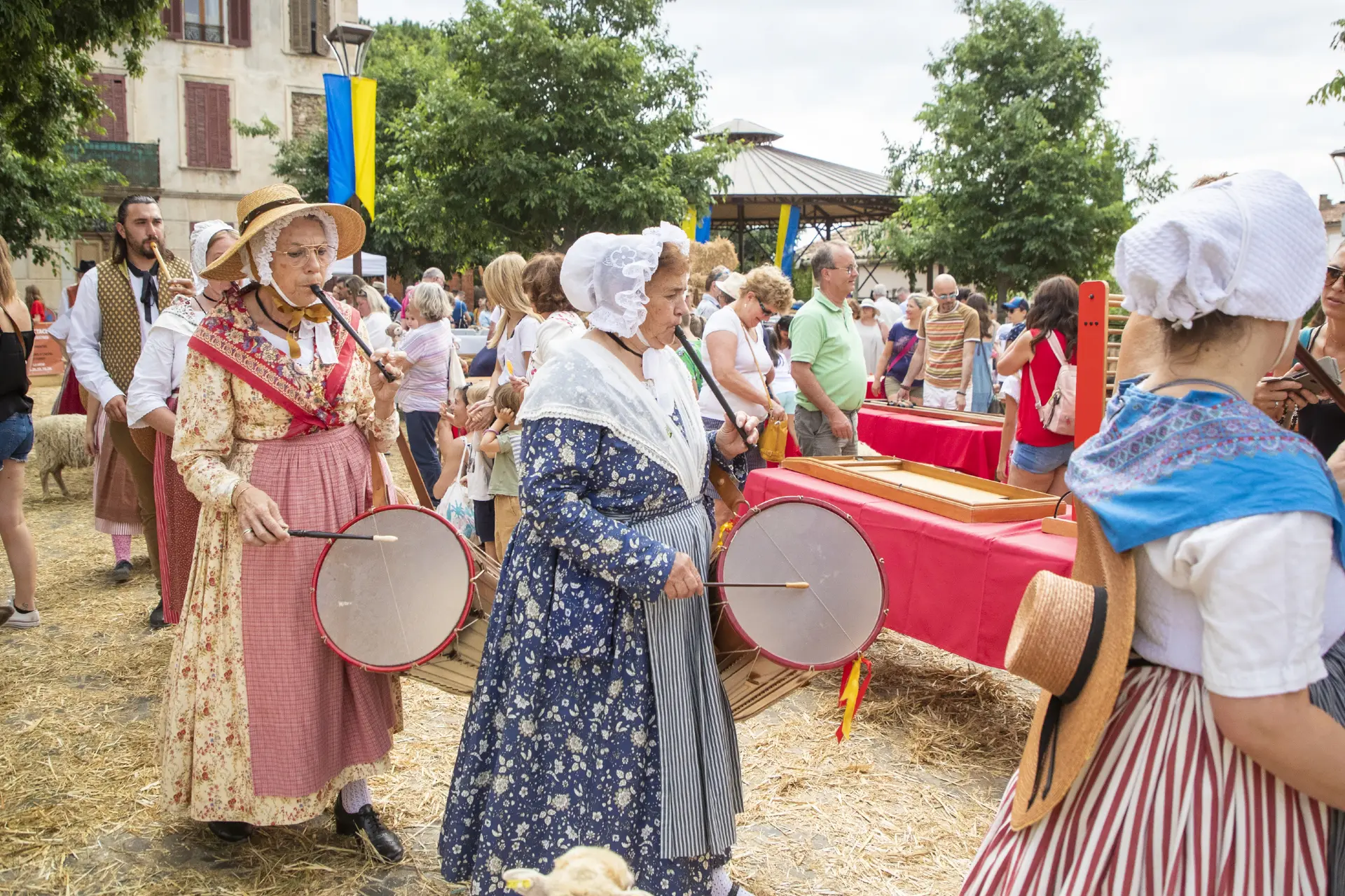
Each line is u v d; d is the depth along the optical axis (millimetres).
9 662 4574
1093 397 3848
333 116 8750
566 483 2295
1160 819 1443
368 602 2760
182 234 28234
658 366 2451
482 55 18156
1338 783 1313
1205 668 1349
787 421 3715
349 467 2965
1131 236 1447
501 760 2357
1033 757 1618
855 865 3096
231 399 2832
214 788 2871
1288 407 3041
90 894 2854
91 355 4918
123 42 10391
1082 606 1488
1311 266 1406
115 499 5777
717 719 2434
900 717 4164
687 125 18922
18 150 11086
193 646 2885
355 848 3090
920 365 11312
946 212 23000
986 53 22531
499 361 5152
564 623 2326
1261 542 1292
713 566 2555
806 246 31250
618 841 2320
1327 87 7832
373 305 8719
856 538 2516
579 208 18625
